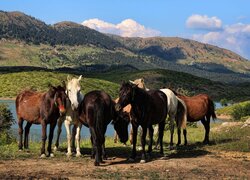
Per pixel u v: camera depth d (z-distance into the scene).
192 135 25.23
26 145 17.36
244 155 16.12
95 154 14.20
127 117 15.55
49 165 12.97
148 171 12.29
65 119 15.05
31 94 16.44
